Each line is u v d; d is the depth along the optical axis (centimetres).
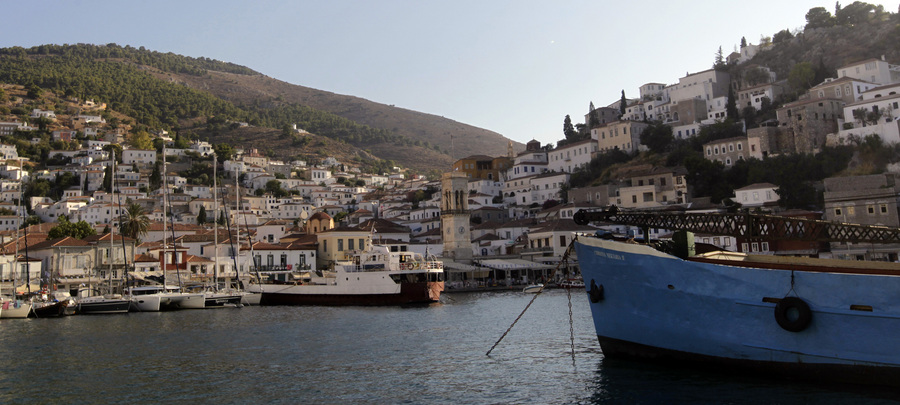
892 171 13012
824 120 15275
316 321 6650
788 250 10719
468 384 3431
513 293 10925
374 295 8938
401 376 3672
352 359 4247
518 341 4841
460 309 7819
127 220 11831
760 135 15625
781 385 3025
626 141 18988
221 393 3328
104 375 3822
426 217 18762
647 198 15400
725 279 3134
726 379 3184
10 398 3288
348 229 12675
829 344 2898
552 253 13312
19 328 6425
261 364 4112
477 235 16050
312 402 3123
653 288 3378
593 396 3053
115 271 11275
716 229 3519
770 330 3034
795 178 13800
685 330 3297
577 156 19988
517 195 19338
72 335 5753
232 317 7312
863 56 19675
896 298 2747
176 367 4050
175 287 9700
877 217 10644
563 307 7569
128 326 6488
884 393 2805
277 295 9469
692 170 15462
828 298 2892
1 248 11212
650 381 3225
